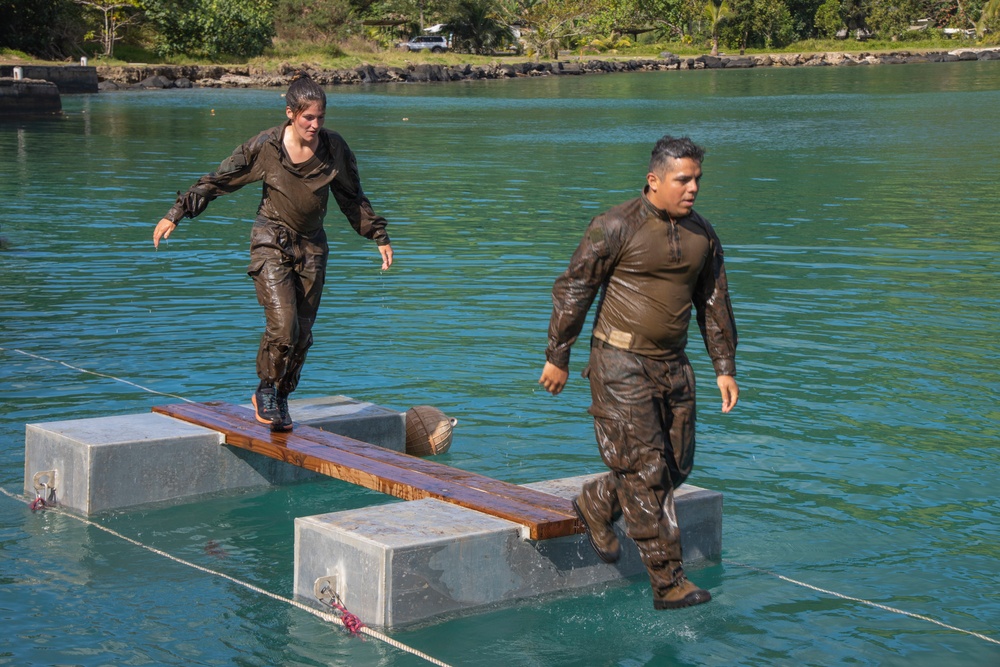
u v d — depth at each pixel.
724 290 5.33
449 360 9.87
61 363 9.68
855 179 24.45
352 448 6.80
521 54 105.56
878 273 13.96
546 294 12.58
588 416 8.45
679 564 5.20
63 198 20.66
